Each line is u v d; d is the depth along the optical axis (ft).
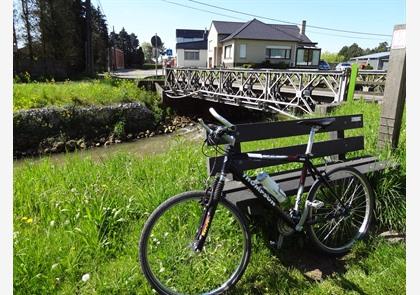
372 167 10.73
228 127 7.11
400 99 11.91
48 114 39.58
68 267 7.50
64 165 14.70
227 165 7.22
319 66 110.32
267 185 7.87
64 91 45.24
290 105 34.22
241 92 44.88
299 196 8.48
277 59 108.27
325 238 9.05
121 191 10.85
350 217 9.53
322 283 7.69
